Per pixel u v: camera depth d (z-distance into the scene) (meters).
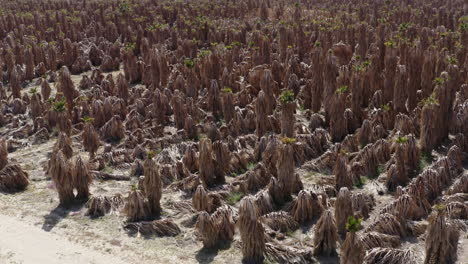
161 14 62.91
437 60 29.77
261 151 23.98
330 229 16.34
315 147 24.69
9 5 73.81
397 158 20.92
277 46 43.50
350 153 23.78
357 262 14.41
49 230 18.73
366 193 20.28
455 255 16.22
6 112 32.75
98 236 18.27
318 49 29.23
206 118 29.75
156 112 29.55
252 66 37.38
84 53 47.12
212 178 21.88
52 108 28.73
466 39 36.62
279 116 27.84
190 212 19.83
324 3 70.69
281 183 19.83
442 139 25.06
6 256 17.08
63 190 20.38
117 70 44.56
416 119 26.30
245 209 15.84
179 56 43.22
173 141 26.67
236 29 51.25
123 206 20.12
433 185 19.77
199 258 16.83
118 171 23.88
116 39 53.00
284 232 18.27
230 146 25.03
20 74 40.56
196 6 66.81
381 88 30.52
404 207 18.02
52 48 42.94
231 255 16.91
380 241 16.70
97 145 24.67
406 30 42.66
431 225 15.12
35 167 24.58
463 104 25.67
